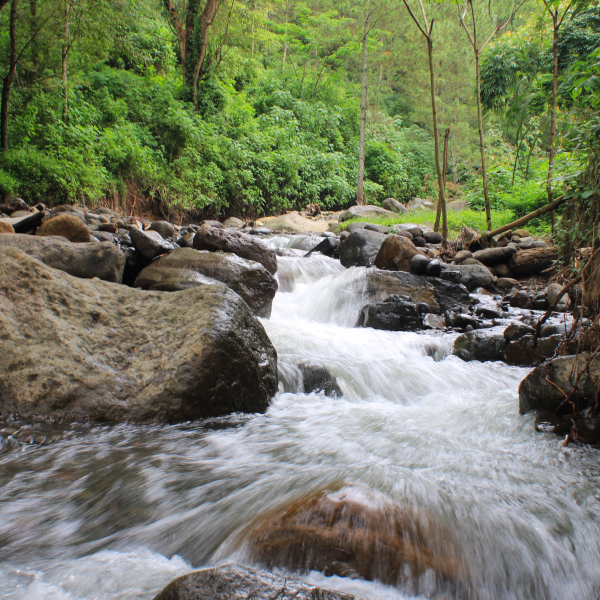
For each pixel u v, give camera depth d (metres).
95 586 1.95
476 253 8.89
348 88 34.19
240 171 19.22
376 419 3.82
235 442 3.30
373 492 2.22
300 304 7.68
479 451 3.17
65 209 11.04
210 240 6.95
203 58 19.53
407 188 29.12
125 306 4.13
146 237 6.42
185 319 3.99
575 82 4.36
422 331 6.57
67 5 13.95
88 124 15.23
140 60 19.56
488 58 14.38
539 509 2.38
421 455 3.11
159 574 2.03
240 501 2.47
